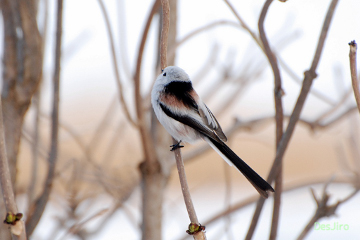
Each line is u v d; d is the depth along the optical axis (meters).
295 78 8.70
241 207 9.17
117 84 7.59
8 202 4.67
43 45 9.02
